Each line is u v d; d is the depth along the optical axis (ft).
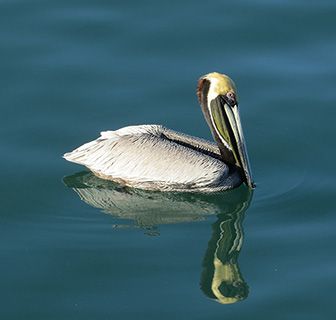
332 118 61.57
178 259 50.03
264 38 68.54
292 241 51.47
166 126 60.80
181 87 63.98
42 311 45.88
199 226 52.90
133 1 71.87
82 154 55.16
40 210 53.36
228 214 54.03
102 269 49.03
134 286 47.91
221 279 48.55
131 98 62.90
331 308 46.21
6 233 51.57
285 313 45.98
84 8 70.95
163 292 47.50
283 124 61.21
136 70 65.36
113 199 54.65
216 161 55.01
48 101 62.08
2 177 55.62
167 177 54.34
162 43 67.87
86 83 63.82
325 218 53.26
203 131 60.64
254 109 62.44
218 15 70.54
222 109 55.88
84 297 46.96
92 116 61.05
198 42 68.13
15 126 59.82
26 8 70.59
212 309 46.24
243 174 56.34
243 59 66.59
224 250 51.01
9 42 67.10
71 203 53.93
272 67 65.82
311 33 68.90
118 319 45.42
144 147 54.65
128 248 50.72
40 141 58.65
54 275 48.44
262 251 50.83
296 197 55.11
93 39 67.87
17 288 47.44
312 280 48.26
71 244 50.85
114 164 54.65
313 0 71.87
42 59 65.72
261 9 71.05
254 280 48.52
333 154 58.65
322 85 64.13
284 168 57.72
